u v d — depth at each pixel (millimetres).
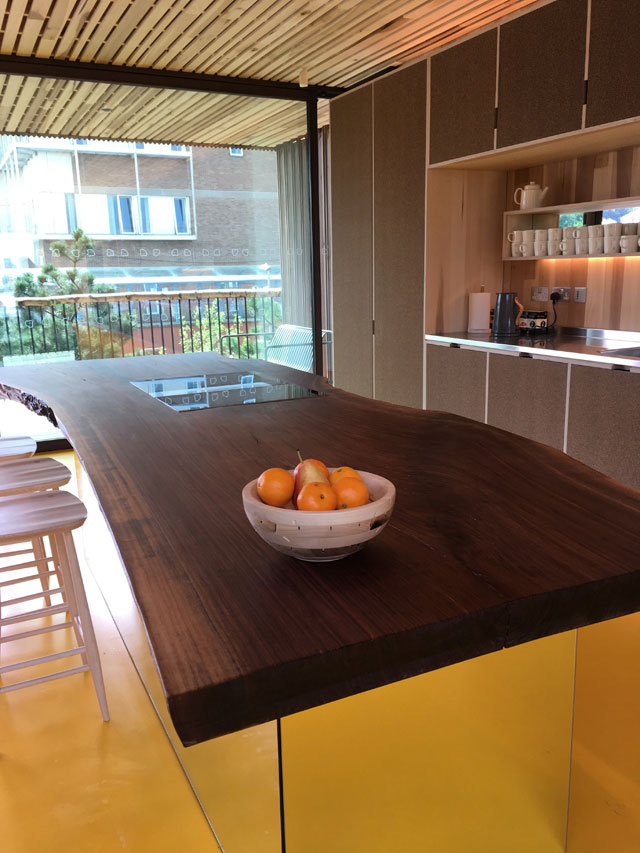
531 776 1423
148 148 5137
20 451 2828
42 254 4969
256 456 1789
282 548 1138
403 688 1200
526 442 1852
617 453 3344
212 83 5184
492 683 1312
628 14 3053
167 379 2969
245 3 3775
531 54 3572
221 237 5465
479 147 3992
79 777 1945
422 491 1502
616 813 1539
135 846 1698
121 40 4312
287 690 897
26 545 3660
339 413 2258
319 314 5941
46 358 5117
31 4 3689
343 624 978
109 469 1709
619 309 3941
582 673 1797
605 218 3928
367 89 4898
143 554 1224
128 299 5258
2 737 2121
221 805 1547
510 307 4316
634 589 1120
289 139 5582
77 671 2148
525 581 1088
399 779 1225
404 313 4844
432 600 1037
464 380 4344
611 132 3332
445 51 4141
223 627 979
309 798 1132
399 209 4742
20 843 1721
